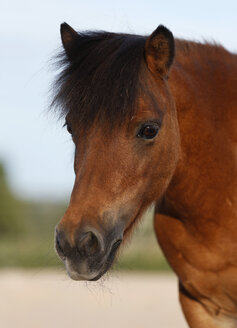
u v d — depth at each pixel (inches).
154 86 230.8
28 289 659.4
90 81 221.8
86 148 217.6
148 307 569.0
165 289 661.9
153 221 287.4
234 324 282.0
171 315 534.0
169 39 231.9
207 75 266.2
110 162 215.2
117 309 561.3
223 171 256.2
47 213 2372.0
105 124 215.9
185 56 267.0
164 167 233.6
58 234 208.7
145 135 220.1
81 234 206.2
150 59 233.6
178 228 269.9
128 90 217.6
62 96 227.1
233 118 263.6
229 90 266.8
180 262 274.8
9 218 2146.9
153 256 871.1
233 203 256.4
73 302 597.0
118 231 217.0
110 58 223.9
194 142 254.2
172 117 236.2
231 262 259.1
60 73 237.5
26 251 966.4
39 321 505.0
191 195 258.5
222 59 274.8
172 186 260.1
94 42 238.5
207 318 281.7
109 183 214.4
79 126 220.1
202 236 262.2
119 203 216.4
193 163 255.8
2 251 964.0
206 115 256.4
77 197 212.1
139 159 220.1
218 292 268.8
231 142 260.5
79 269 207.2
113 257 219.8
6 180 2225.6
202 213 258.8
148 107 220.2
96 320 511.8
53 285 685.9
